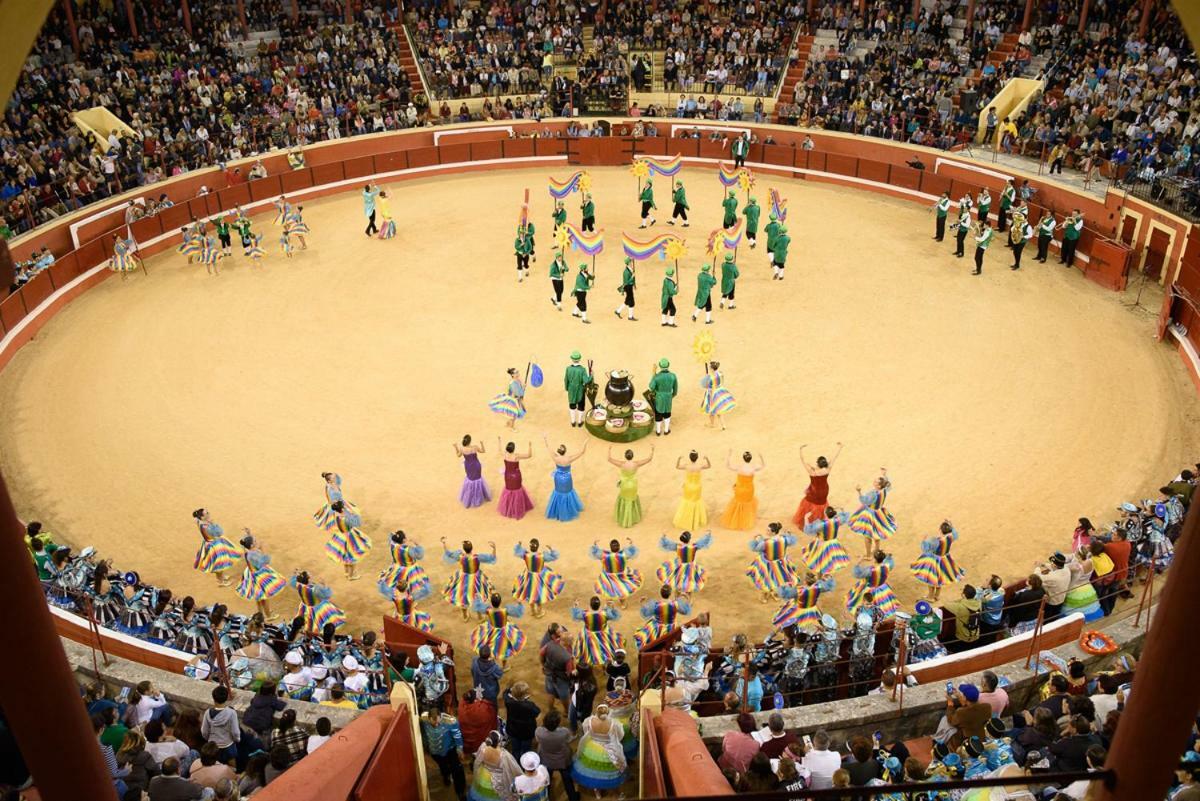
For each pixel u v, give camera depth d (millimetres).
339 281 34500
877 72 46000
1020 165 39562
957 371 27625
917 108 43781
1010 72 43344
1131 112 38062
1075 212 33969
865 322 30688
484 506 22328
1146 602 18156
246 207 41500
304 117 46000
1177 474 22969
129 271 35438
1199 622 5195
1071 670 14141
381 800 10438
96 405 26781
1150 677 5480
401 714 11188
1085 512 21719
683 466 20906
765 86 49156
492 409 25094
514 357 28734
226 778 11734
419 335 30234
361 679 15438
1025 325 30375
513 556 20625
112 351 29812
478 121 48844
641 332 30109
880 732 14594
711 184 44938
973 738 13086
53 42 43156
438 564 20453
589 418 24703
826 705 14500
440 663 15188
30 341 30688
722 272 31203
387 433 25094
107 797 5988
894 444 24234
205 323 31453
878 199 42625
